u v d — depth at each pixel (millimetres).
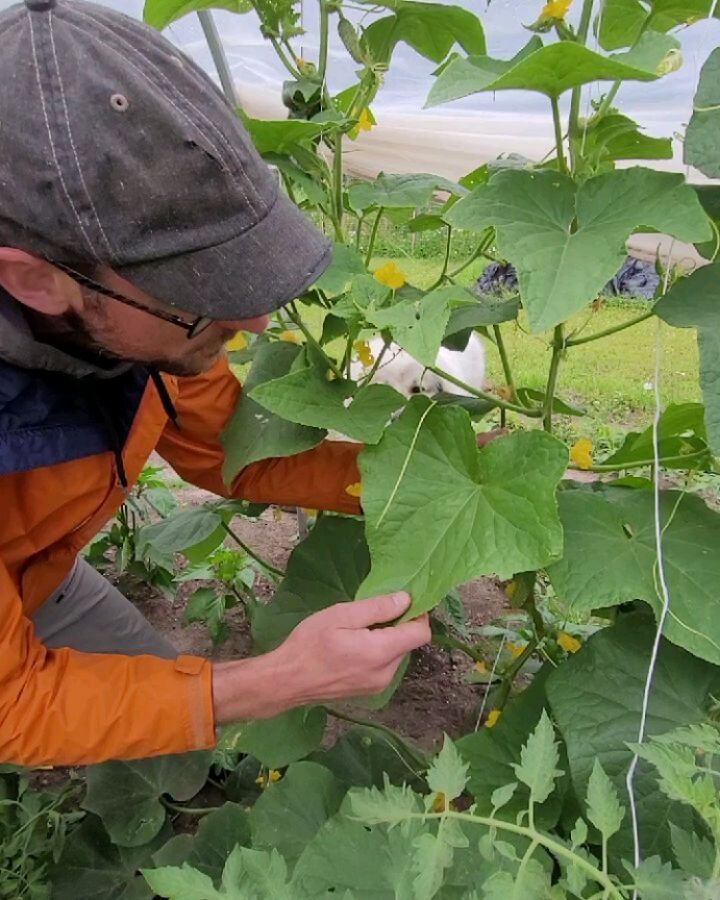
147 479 2793
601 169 1313
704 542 1137
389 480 1149
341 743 1664
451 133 3205
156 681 1188
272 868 799
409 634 1114
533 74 1008
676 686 1139
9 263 1009
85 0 1046
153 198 948
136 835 1723
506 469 1096
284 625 1524
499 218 1038
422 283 2379
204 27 2354
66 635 1915
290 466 1597
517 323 1584
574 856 738
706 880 737
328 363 1280
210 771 2062
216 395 1529
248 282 1021
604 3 1206
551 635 1616
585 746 1114
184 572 2586
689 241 936
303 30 1320
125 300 1062
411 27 1382
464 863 963
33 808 1639
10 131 932
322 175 1345
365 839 1034
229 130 992
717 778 1020
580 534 1138
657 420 1053
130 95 926
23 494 1327
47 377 1221
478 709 2178
